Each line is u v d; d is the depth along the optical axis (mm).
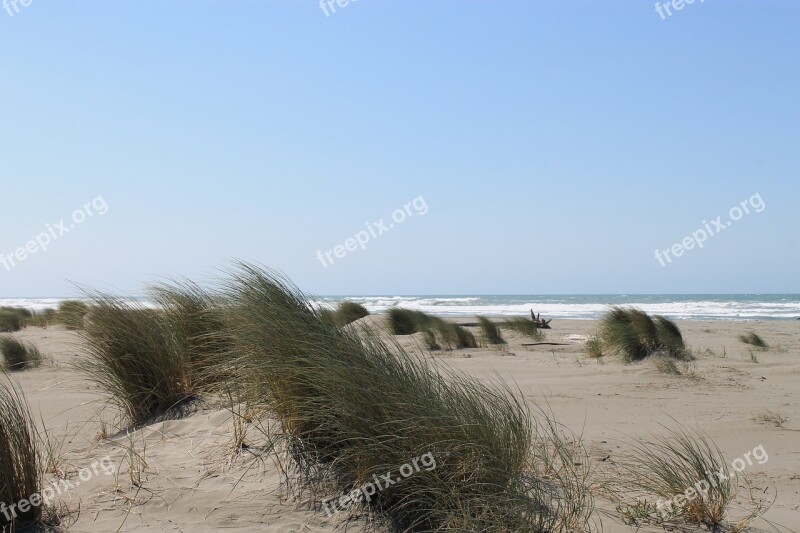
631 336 13141
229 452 4793
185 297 6918
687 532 3988
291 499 4203
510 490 3932
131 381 6336
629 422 7031
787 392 9125
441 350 14867
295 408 4637
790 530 4051
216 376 6242
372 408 4270
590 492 4379
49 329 21719
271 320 5059
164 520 4051
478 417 4281
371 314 18750
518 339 18422
